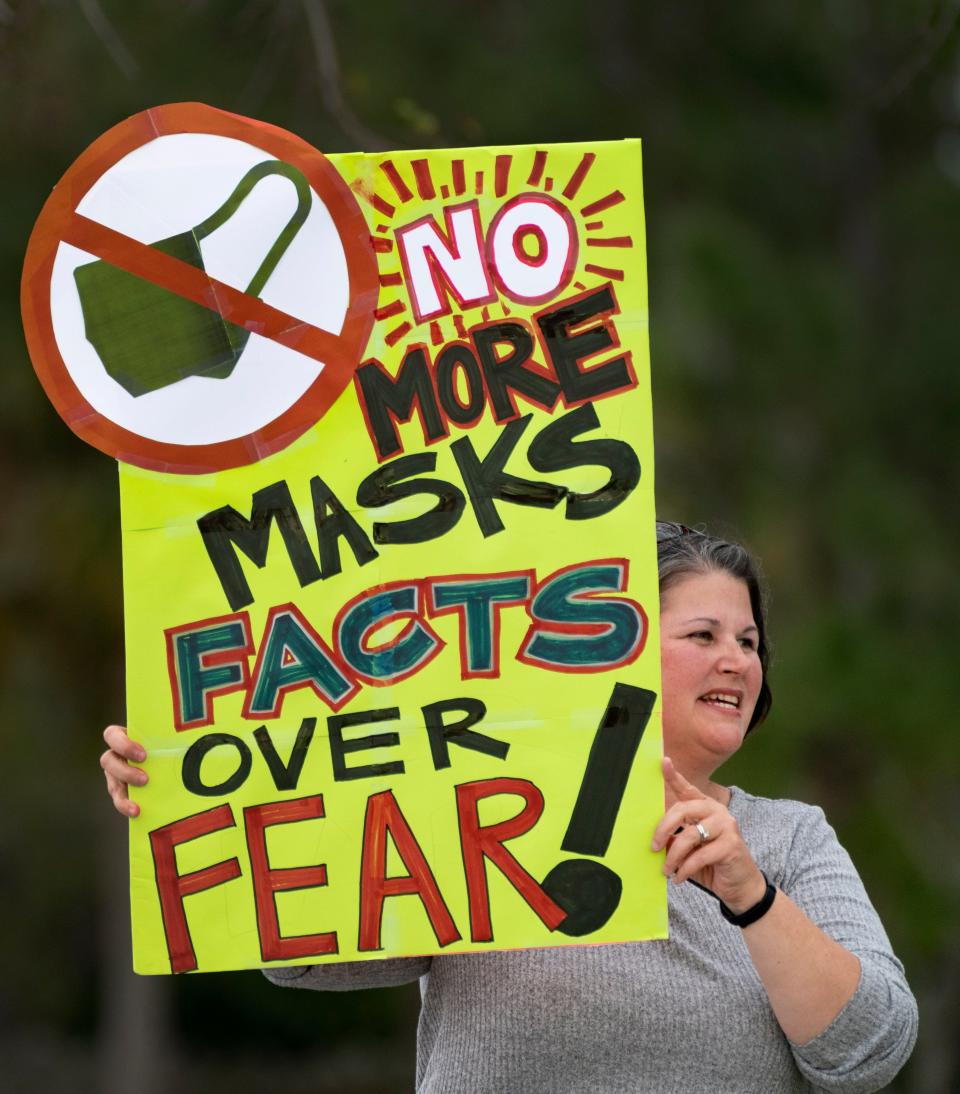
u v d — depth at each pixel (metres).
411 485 9.91
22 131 27.22
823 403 35.75
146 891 9.78
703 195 36.28
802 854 10.31
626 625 9.75
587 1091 9.60
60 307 9.98
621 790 9.65
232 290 9.98
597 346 9.94
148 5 26.55
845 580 34.62
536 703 9.73
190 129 10.03
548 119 33.12
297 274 9.98
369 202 10.01
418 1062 10.45
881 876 29.19
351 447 9.95
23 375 34.69
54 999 60.75
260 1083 55.28
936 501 36.66
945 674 31.39
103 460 37.97
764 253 35.25
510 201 10.00
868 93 36.03
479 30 34.09
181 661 9.89
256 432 9.95
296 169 9.99
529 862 9.64
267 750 9.81
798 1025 9.20
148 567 9.93
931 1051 31.48
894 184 39.47
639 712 9.69
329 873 9.72
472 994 9.87
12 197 32.59
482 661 9.78
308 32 23.08
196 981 58.47
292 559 9.91
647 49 37.00
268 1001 58.94
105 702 42.22
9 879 60.16
